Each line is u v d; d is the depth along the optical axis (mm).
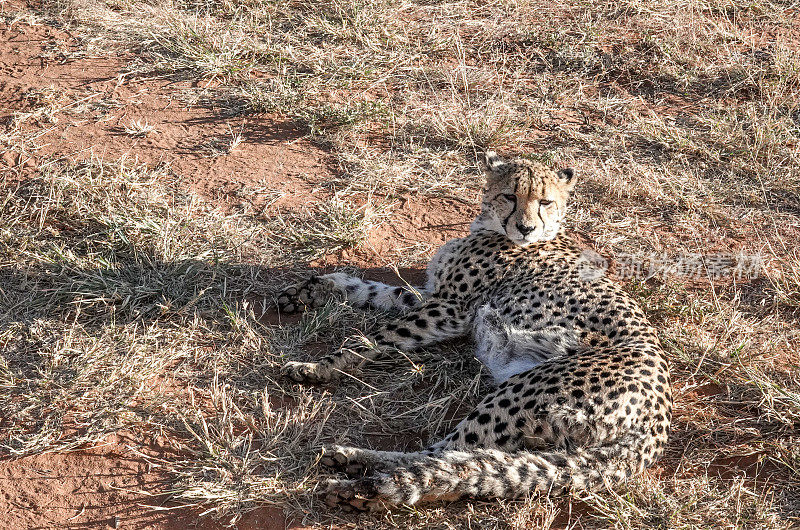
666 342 6203
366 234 7434
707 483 5117
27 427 5352
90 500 4945
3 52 9695
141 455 5203
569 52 10133
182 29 9922
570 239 7223
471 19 10766
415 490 4723
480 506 4965
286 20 10516
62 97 8945
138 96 9070
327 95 9242
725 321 6512
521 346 5984
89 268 6699
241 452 5254
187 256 6895
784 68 9773
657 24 10695
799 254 7395
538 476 4766
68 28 10180
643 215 7938
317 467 5117
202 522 4859
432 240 7492
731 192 8133
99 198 7426
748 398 5844
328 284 6629
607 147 8695
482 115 8859
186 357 6016
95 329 6160
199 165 8133
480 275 6426
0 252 6832
